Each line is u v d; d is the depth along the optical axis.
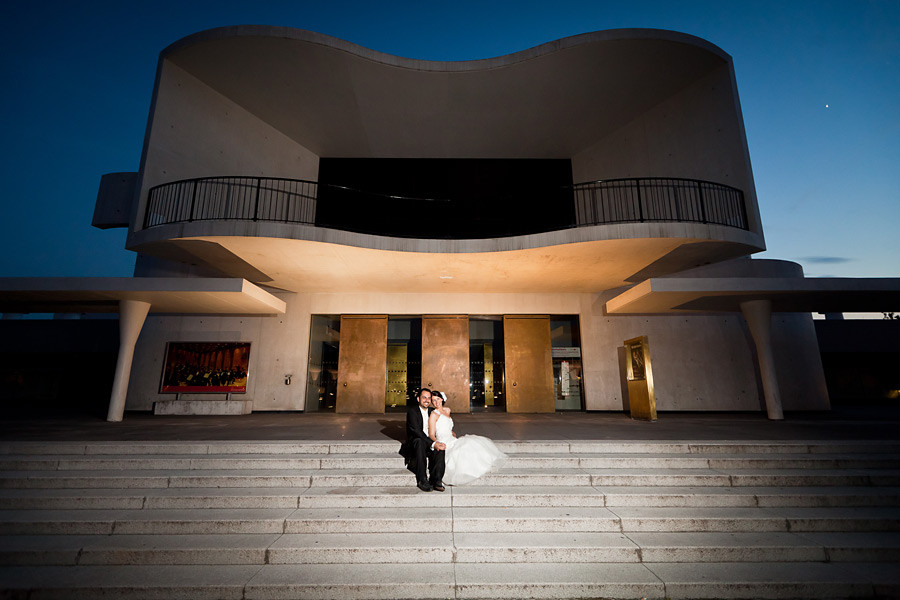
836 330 20.27
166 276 13.87
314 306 14.79
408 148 15.23
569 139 14.81
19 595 3.44
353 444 6.33
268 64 11.85
